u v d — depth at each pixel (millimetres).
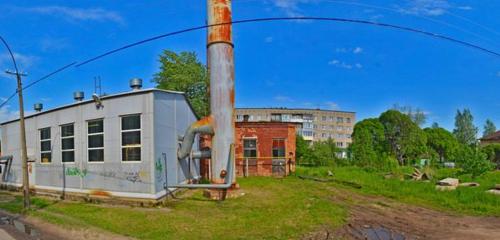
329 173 31703
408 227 12008
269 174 31688
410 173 33094
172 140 17922
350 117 123000
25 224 12414
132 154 16016
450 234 11117
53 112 20172
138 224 11797
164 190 16469
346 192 20531
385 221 12844
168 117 17469
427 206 16188
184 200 16625
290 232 10812
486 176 29172
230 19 18062
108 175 16750
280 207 14844
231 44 18031
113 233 10750
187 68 40406
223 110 17625
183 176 19562
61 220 12484
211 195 17172
